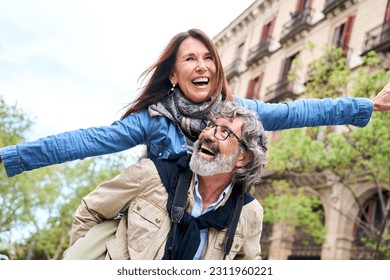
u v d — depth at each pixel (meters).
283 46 22.25
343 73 13.45
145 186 2.02
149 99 2.19
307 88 14.66
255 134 2.00
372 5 17.48
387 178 12.97
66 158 1.96
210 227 2.02
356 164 13.32
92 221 2.12
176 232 1.98
